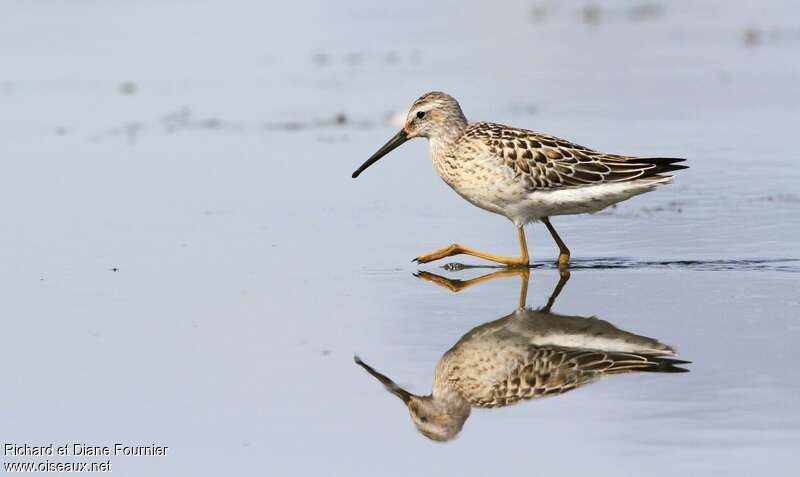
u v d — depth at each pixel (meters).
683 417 10.41
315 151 20.84
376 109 23.50
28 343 12.51
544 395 11.06
